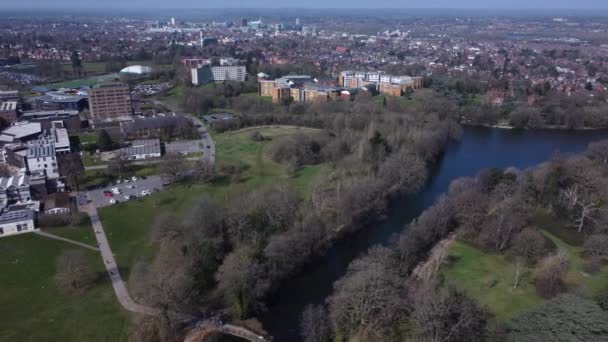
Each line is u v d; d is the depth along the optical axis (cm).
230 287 15188
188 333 14838
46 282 16875
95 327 14525
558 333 12275
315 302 16625
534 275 17125
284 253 17250
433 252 19250
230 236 18612
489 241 19175
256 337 14788
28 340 13925
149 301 15262
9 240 19738
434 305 13375
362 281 14438
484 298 15775
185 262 16938
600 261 17612
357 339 13988
